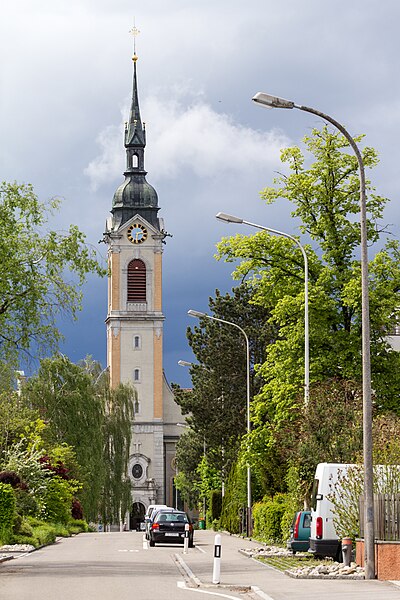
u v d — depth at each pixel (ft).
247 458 160.76
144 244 457.27
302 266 159.12
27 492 185.06
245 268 159.63
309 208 158.71
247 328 255.29
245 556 124.77
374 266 153.99
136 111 466.29
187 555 128.77
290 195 158.10
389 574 81.56
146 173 462.60
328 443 126.93
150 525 156.56
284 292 158.10
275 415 156.04
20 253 114.52
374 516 83.25
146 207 457.68
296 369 153.07
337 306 155.02
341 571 86.84
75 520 248.32
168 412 466.29
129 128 463.01
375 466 93.40
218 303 261.44
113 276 456.86
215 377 258.98
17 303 113.80
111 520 306.96
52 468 213.05
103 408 302.04
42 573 92.68
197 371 273.95
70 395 262.47
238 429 257.55
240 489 209.15
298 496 132.57
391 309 150.92
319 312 153.79
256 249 159.43
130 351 454.81
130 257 457.27
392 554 81.61
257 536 178.60
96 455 264.11
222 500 256.93
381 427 108.78
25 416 220.23
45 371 124.47
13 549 135.03
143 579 85.76
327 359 151.94
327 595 68.33
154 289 456.86
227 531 234.99
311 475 128.06
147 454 451.94
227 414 257.14
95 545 161.27
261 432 158.81
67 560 115.96
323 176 157.79
